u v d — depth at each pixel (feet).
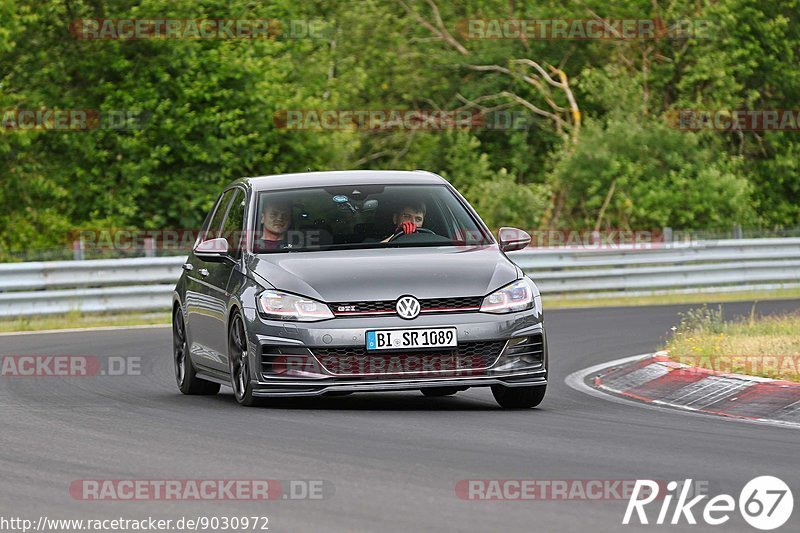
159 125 336.90
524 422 110.73
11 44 323.57
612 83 407.44
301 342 114.62
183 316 138.41
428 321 114.93
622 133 391.45
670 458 91.66
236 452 94.32
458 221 128.67
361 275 117.08
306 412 117.19
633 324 225.76
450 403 126.62
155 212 341.00
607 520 71.56
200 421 111.34
